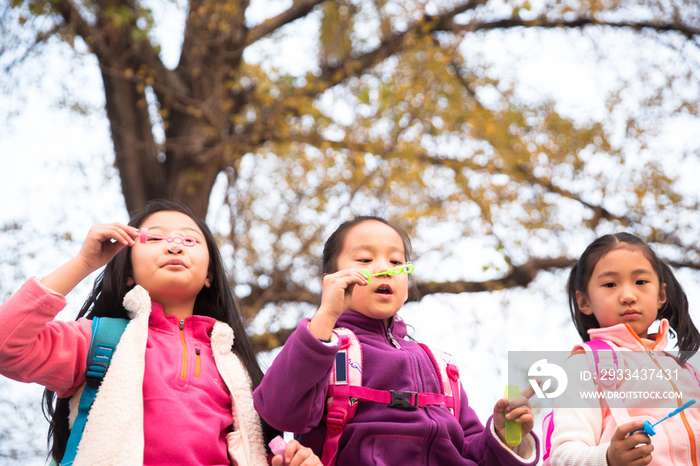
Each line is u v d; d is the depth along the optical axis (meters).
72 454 2.19
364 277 2.30
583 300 2.93
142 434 2.15
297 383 2.15
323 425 2.42
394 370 2.49
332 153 7.94
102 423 2.16
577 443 2.36
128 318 2.62
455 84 8.68
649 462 2.20
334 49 8.39
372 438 2.34
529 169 8.79
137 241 2.60
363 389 2.41
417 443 2.36
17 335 2.14
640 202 8.59
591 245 2.93
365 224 2.81
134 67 7.42
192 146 7.53
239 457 2.27
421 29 8.37
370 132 7.96
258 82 7.95
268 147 8.22
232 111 8.02
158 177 7.45
